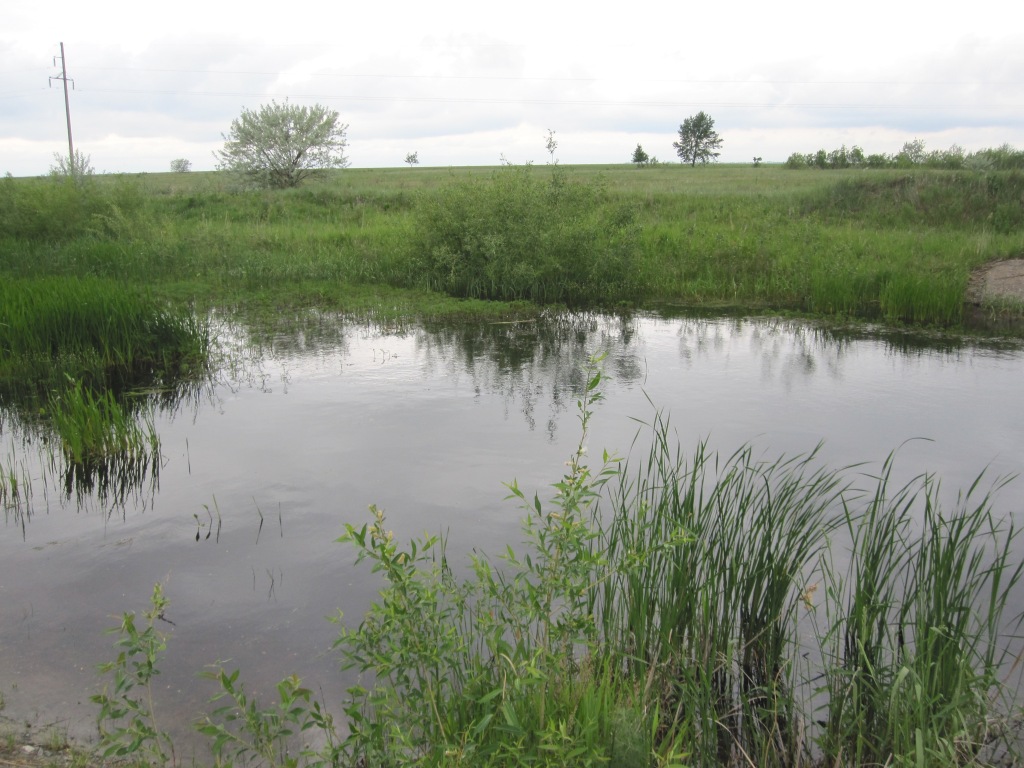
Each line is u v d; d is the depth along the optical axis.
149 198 25.67
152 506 5.82
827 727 3.42
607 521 5.19
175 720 3.52
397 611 3.02
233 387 8.95
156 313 10.63
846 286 13.73
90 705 3.60
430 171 54.25
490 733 2.89
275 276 15.98
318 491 6.02
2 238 18.91
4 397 8.56
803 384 8.95
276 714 2.86
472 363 10.06
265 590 4.64
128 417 7.34
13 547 5.19
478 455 6.70
